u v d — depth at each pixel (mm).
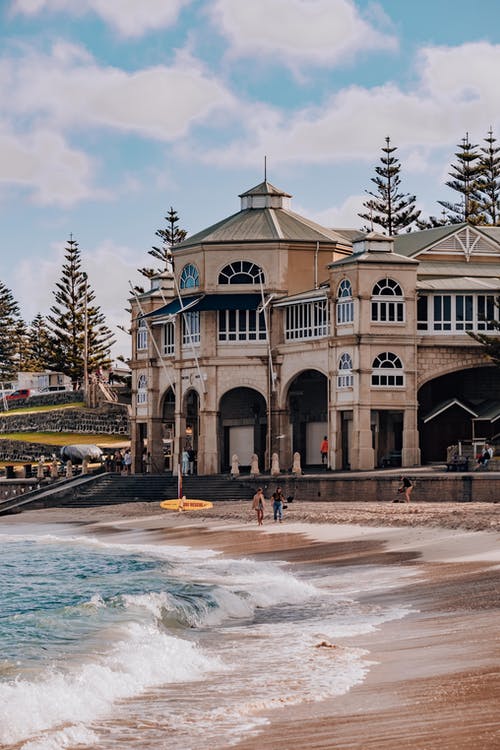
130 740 17375
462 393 81000
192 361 87688
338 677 20797
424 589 32562
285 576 39094
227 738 17234
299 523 59625
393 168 124562
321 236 88188
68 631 27453
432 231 88625
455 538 45969
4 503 82375
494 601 28703
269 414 84750
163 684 21266
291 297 83625
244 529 59406
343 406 77625
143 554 50719
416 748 15727
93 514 74438
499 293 78500
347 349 77375
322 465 85375
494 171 124062
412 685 19469
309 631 27188
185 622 29641
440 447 79500
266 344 85625
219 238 87375
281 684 20688
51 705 19188
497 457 71438
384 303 77062
